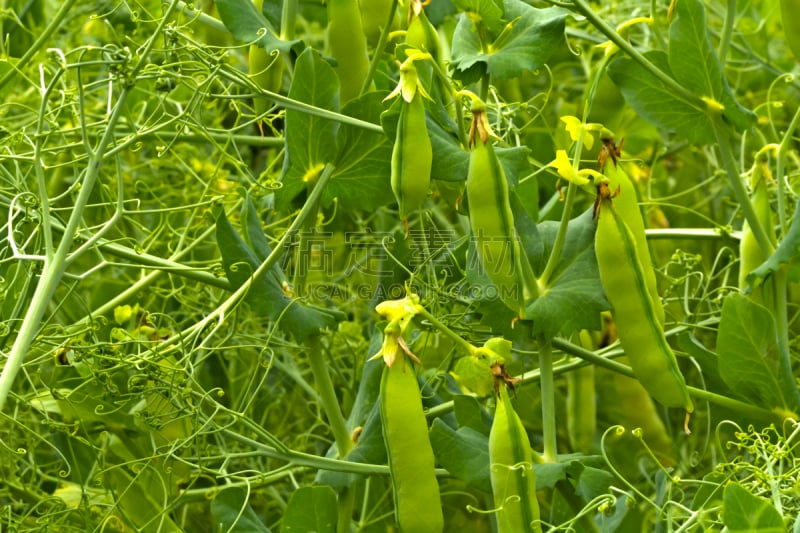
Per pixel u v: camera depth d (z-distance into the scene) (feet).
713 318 2.91
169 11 2.51
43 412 2.63
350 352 3.12
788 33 2.72
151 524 2.78
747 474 2.80
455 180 2.53
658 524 2.65
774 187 3.13
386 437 2.42
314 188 2.66
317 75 2.60
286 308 2.60
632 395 3.11
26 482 3.04
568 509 2.69
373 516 3.04
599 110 2.89
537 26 2.59
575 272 2.54
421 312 2.42
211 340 3.09
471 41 2.63
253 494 3.14
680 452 3.18
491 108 2.89
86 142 2.50
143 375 2.59
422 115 2.46
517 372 3.08
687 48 2.58
